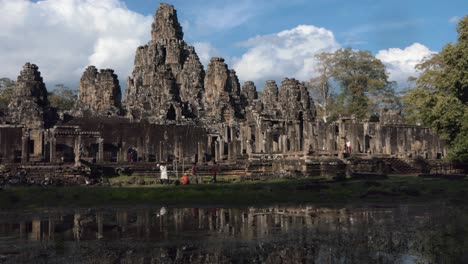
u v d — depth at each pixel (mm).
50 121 52844
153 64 75125
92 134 46781
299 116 63312
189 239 14594
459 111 41344
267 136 52438
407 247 13070
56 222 18312
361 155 49188
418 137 61125
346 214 19625
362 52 84875
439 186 29766
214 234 15344
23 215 20453
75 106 67188
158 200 25359
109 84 66562
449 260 11578
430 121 45219
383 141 58281
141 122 53312
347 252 12570
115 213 20875
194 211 21297
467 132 40469
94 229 16609
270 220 18188
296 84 68375
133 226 17156
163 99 62938
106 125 51438
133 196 26188
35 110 51031
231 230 16062
